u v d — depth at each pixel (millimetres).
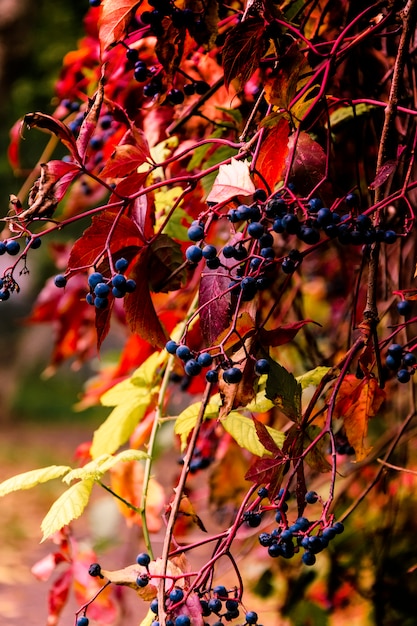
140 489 1055
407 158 959
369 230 812
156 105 933
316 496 835
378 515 1274
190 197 1051
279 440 945
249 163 859
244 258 826
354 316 1003
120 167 875
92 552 1079
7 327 8484
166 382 1012
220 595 825
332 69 871
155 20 892
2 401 7281
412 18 867
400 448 1261
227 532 841
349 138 1085
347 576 1225
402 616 1194
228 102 1001
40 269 7055
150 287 884
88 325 1366
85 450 1191
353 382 861
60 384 8320
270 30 854
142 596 832
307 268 1394
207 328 831
